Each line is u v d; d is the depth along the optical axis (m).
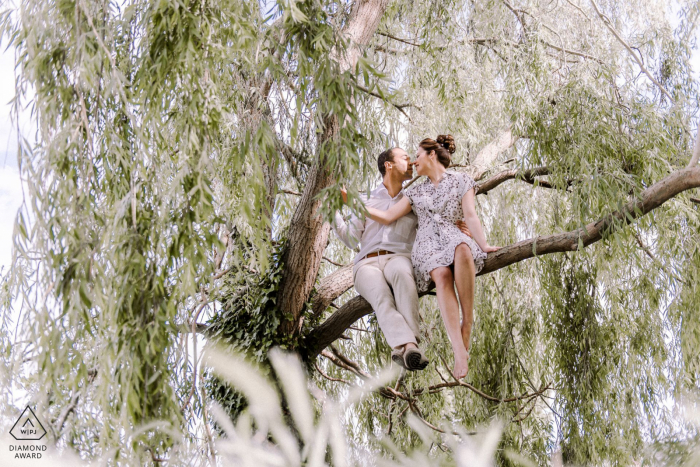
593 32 4.99
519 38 4.79
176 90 2.56
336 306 4.89
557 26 5.15
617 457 3.82
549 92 4.18
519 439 4.41
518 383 4.79
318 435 1.02
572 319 4.55
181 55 2.26
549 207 4.96
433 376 4.93
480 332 4.91
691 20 4.69
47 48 2.29
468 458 0.99
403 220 3.56
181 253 2.20
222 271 3.81
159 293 2.07
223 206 3.26
